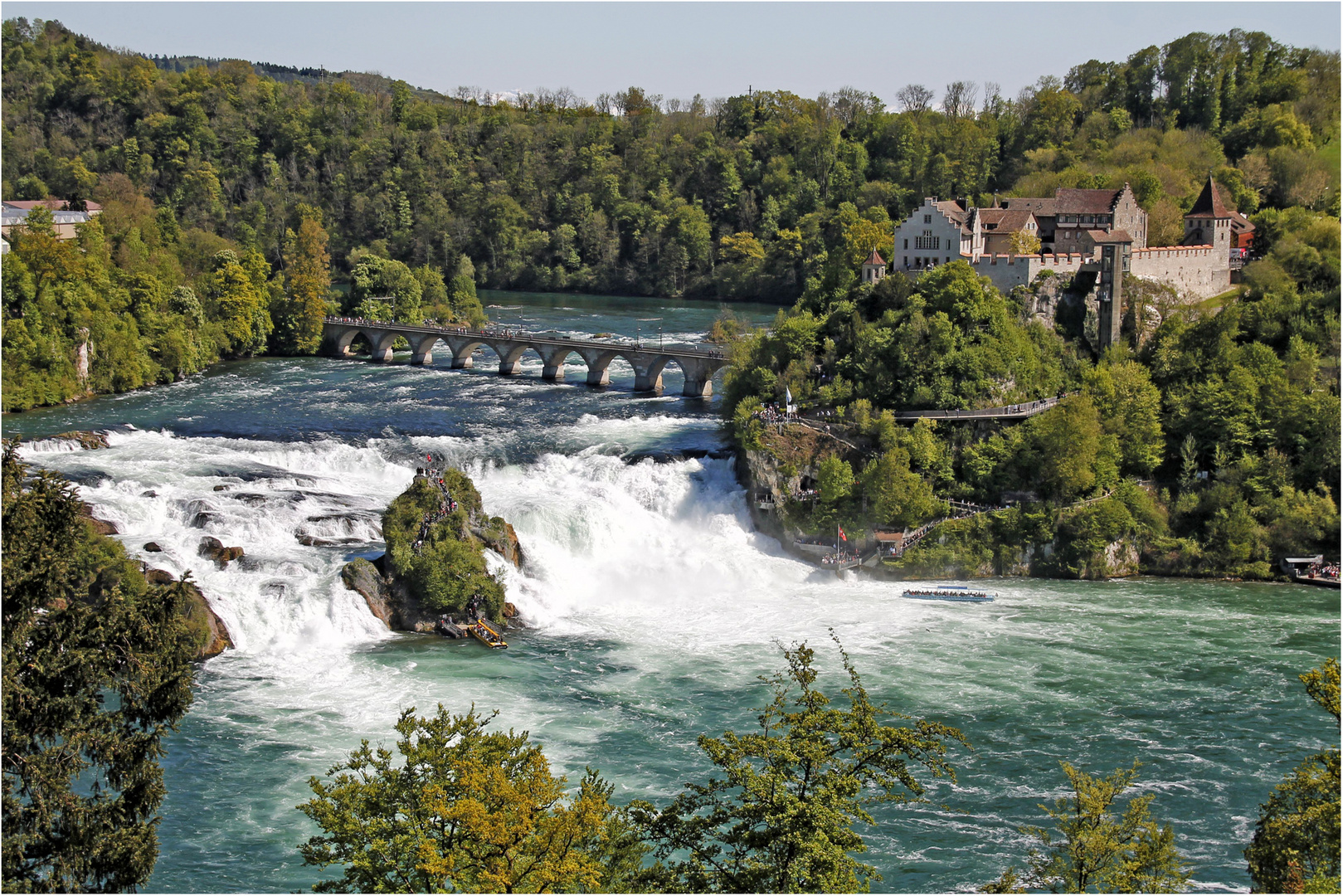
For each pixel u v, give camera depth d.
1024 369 164.75
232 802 90.50
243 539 137.50
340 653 119.00
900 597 138.25
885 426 154.88
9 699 53.94
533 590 134.00
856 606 134.88
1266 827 69.88
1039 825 88.44
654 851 84.94
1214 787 93.62
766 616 131.88
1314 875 66.62
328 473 167.00
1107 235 193.50
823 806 60.31
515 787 60.88
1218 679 113.62
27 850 55.41
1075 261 180.25
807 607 134.62
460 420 194.88
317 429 185.12
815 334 176.00
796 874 59.75
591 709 107.19
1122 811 89.44
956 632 126.25
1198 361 168.12
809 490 152.50
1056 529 148.50
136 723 95.94
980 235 193.62
